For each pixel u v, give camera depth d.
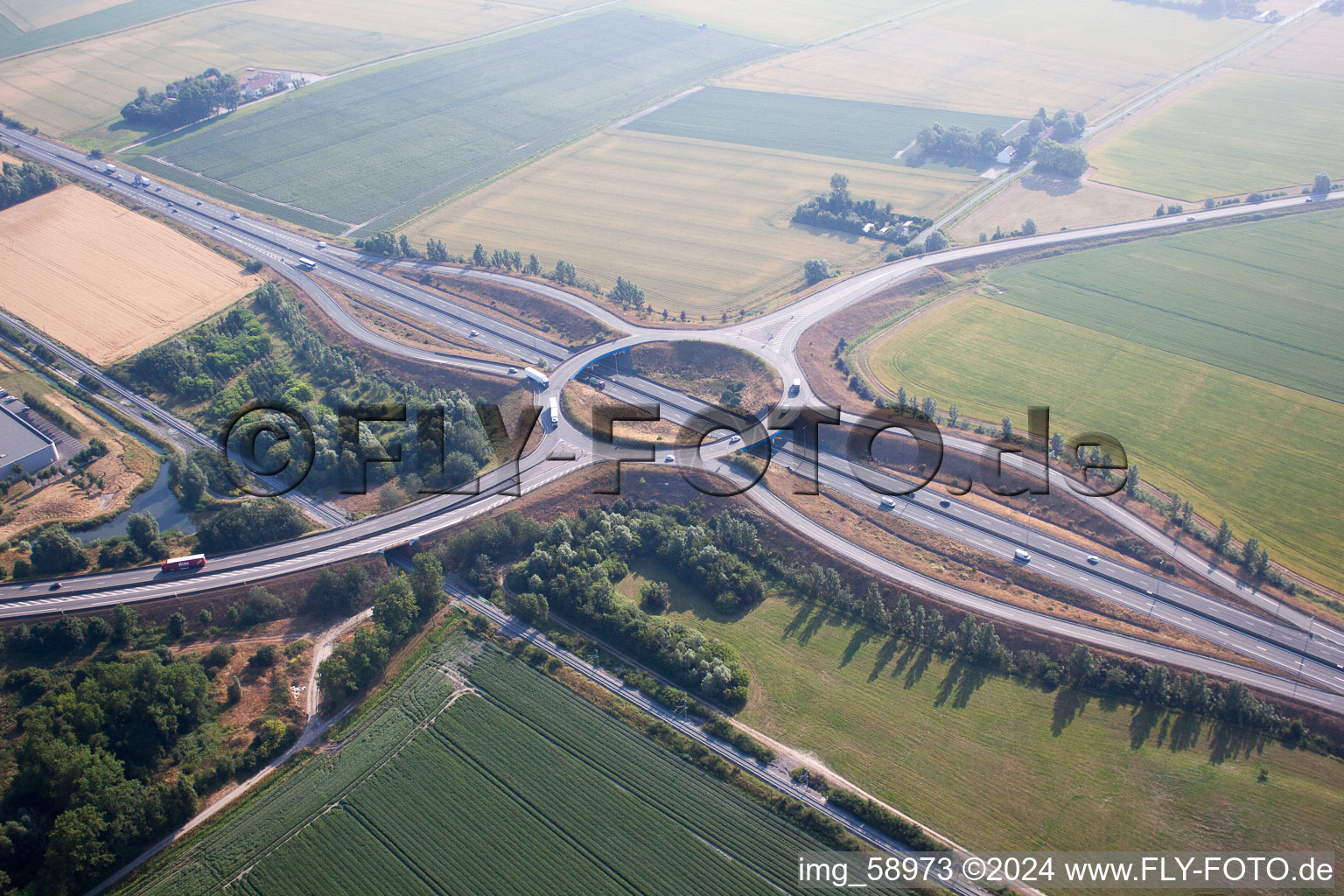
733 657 186.88
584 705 179.00
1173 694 174.75
